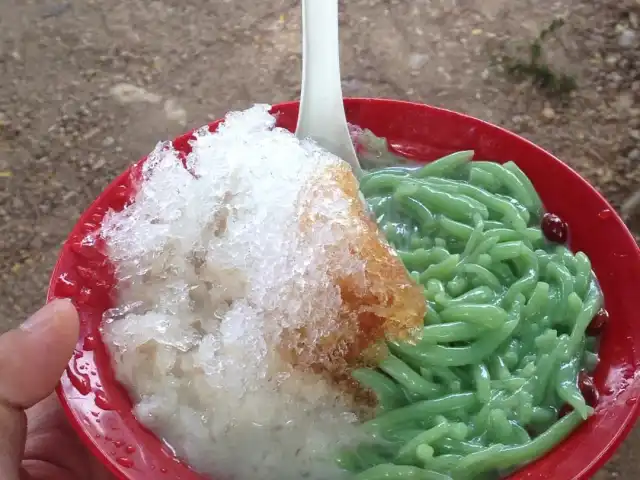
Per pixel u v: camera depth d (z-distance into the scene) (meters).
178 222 0.20
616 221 0.21
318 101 0.23
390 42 0.36
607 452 0.17
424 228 0.22
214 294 0.19
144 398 0.19
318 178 0.20
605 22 0.37
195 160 0.21
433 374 0.19
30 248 0.32
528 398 0.18
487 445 0.18
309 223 0.19
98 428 0.18
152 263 0.20
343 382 0.19
